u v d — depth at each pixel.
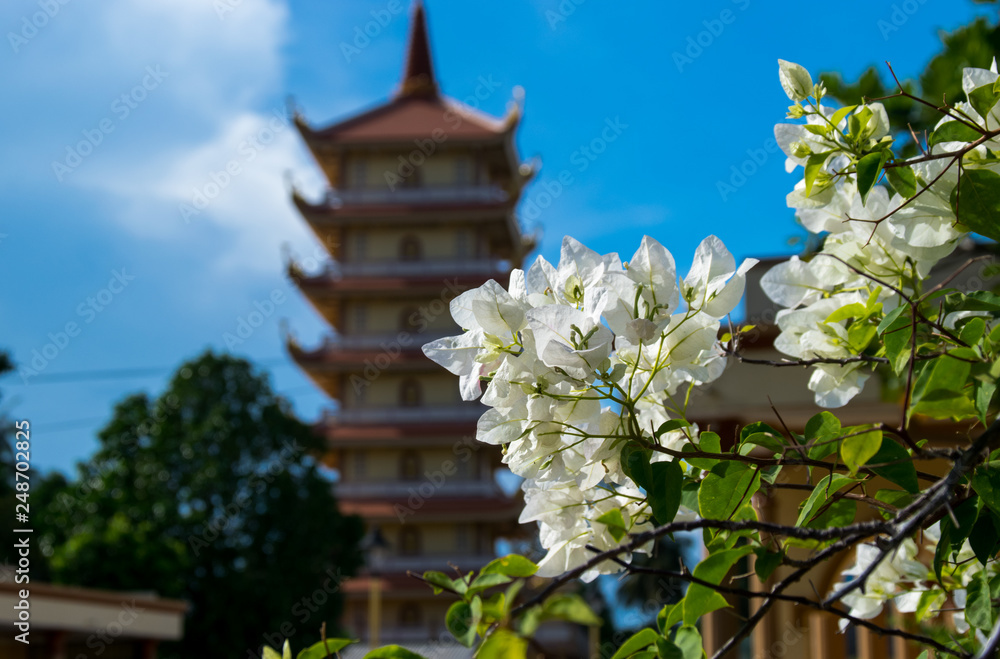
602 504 1.29
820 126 1.31
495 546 34.19
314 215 32.28
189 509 24.09
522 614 1.08
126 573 20.05
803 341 1.51
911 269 1.43
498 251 37.72
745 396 6.48
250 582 23.08
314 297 32.59
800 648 7.10
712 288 1.17
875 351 1.49
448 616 1.14
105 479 23.56
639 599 25.11
